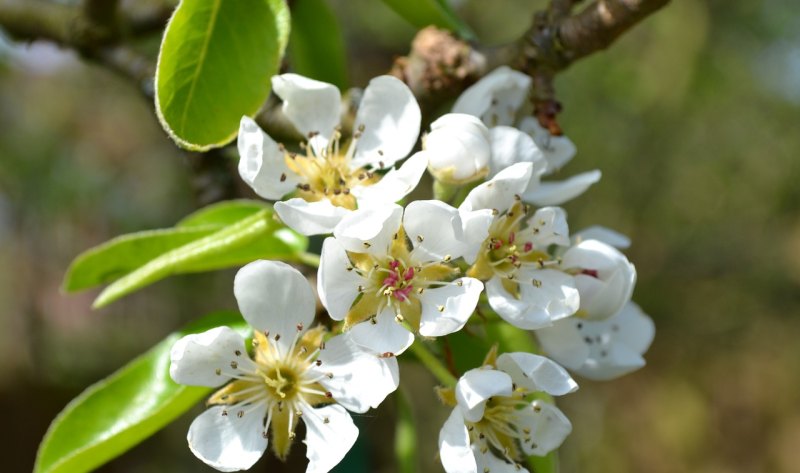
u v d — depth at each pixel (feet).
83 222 2.13
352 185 0.90
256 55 0.87
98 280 0.99
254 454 0.87
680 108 2.15
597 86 2.13
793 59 2.17
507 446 0.89
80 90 2.16
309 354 0.88
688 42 2.08
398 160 0.93
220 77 0.86
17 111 2.06
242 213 1.02
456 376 0.91
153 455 2.51
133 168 2.13
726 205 2.38
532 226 0.91
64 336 2.40
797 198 2.35
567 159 0.97
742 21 2.08
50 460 0.92
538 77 0.96
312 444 0.87
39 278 2.33
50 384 2.54
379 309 0.87
